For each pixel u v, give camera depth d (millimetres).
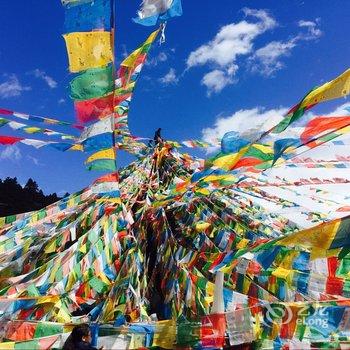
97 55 5184
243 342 5207
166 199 7660
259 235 8852
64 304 6301
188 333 5332
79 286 6871
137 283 7031
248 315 5320
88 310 6805
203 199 9773
